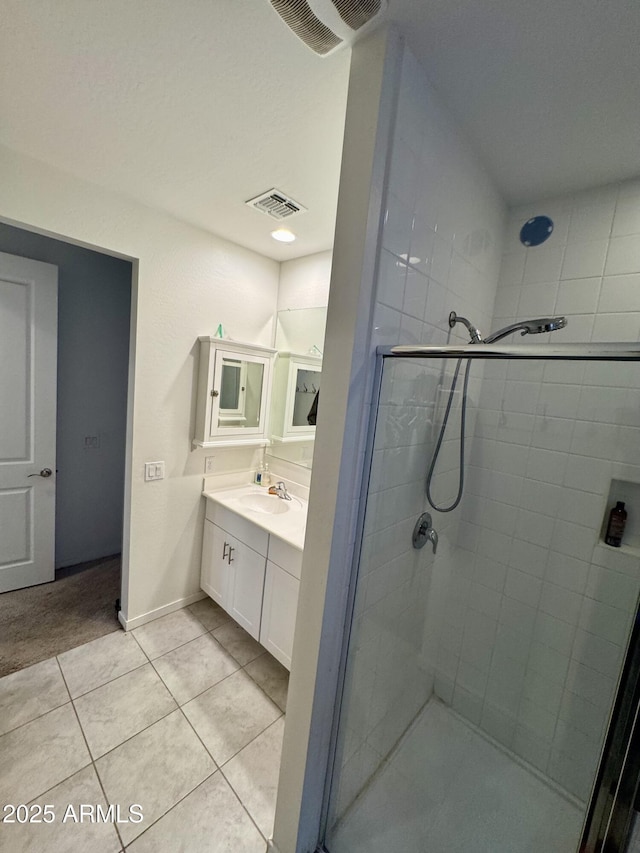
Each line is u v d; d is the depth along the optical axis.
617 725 0.92
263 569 1.93
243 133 1.26
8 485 2.24
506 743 1.55
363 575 1.17
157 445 2.09
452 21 0.82
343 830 1.26
